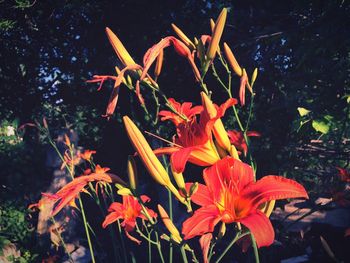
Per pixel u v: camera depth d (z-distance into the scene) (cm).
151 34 755
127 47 777
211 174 142
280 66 606
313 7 511
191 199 138
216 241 142
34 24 790
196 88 741
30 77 846
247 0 632
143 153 137
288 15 562
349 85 444
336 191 266
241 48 597
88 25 789
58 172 738
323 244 142
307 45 448
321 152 547
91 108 872
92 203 717
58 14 780
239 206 139
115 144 854
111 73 814
